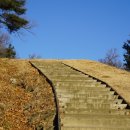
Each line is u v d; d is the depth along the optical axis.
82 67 30.67
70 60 33.94
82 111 18.81
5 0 38.06
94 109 19.09
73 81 23.84
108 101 20.58
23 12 40.03
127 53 59.81
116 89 23.25
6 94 20.55
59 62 32.38
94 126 17.27
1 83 22.31
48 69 28.08
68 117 17.55
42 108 18.77
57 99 19.34
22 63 29.56
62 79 24.61
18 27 40.38
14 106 19.12
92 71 29.11
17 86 22.38
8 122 17.17
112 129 16.73
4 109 18.38
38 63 30.61
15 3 38.88
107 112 18.98
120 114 18.81
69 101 20.41
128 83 25.30
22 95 20.89
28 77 24.16
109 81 25.50
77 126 17.02
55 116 17.59
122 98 20.88
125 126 17.52
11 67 27.05
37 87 21.92
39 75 25.00
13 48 56.22
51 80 22.88
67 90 22.00
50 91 21.23
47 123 16.97
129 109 19.48
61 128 16.45
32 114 18.16
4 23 39.66
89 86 23.11
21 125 17.20
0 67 26.28
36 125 17.00
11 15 39.25
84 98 20.70
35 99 20.20
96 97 21.19
